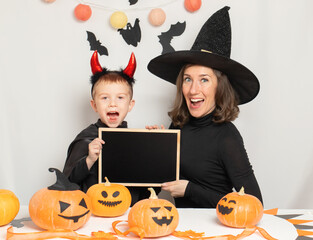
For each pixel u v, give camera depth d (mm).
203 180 1577
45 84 1986
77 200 1028
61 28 1965
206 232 1024
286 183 2072
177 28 1964
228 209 1058
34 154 2018
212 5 1976
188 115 1697
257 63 2004
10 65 1960
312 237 1000
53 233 953
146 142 1451
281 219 1156
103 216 1160
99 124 1672
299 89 2023
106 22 1974
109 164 1445
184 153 1602
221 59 1501
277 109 2035
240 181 1491
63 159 2031
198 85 1562
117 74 1652
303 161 2059
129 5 1970
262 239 969
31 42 1959
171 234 1015
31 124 2002
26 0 1938
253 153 2061
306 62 2008
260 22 1987
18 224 1072
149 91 2029
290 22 1989
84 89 2006
